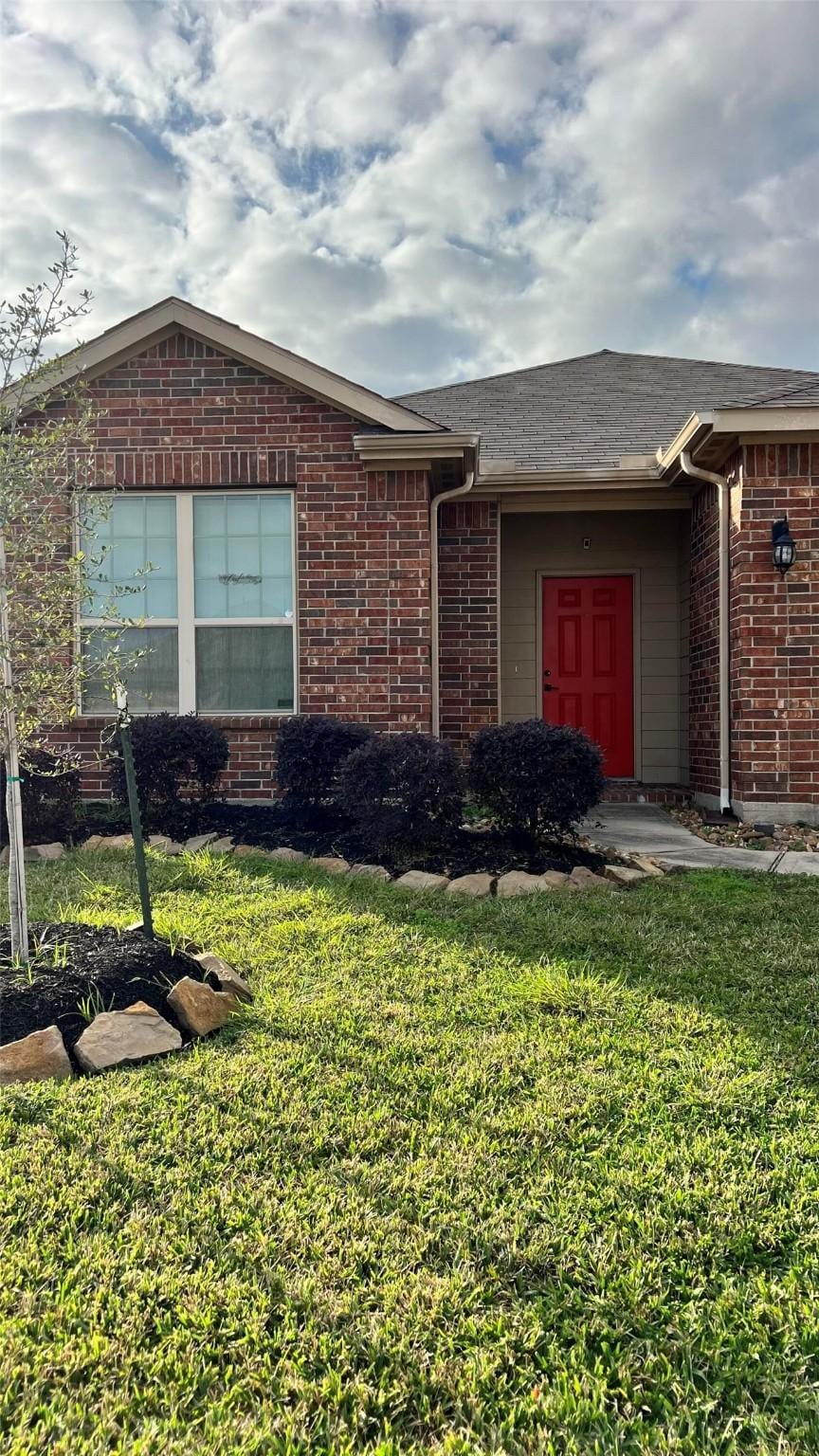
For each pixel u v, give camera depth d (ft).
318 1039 10.47
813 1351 5.87
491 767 20.02
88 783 25.86
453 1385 5.58
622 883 18.37
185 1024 10.85
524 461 29.91
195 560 26.13
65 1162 7.82
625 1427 5.34
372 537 25.54
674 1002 11.70
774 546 23.93
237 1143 8.17
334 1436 5.20
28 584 12.00
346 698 25.62
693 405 35.50
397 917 15.55
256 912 15.56
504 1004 11.48
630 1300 6.29
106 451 25.66
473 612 29.55
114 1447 5.11
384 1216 7.15
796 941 14.21
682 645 32.40
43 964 11.61
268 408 25.57
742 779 24.49
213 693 26.22
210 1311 6.09
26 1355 5.72
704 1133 8.43
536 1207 7.28
